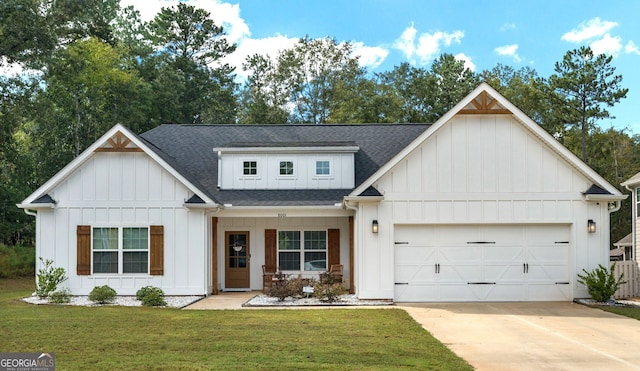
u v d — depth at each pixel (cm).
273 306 1773
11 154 3916
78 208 2023
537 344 1192
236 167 2297
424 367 944
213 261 2156
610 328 1394
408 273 1902
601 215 1902
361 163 2391
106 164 2033
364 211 1892
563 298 1906
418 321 1493
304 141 2503
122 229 2020
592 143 5138
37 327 1315
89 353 1020
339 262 2253
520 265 1908
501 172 1897
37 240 2020
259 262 2273
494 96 1881
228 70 5834
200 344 1112
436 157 1897
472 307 1769
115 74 4384
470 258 1908
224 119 5600
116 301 1888
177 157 2445
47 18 3500
